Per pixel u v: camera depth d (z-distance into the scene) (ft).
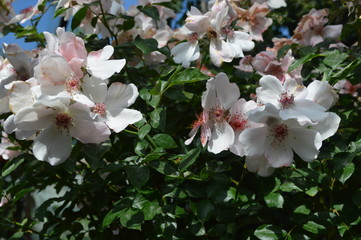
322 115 2.31
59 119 2.39
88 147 2.61
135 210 2.46
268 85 2.46
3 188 2.98
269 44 3.71
